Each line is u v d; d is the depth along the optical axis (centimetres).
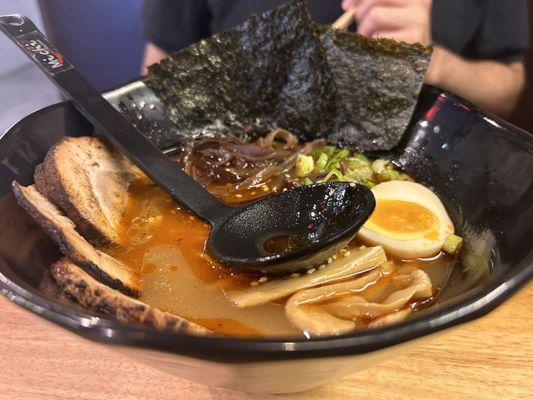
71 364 17
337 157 24
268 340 10
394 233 19
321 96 25
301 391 16
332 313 16
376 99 24
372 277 17
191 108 25
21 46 21
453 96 22
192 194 19
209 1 42
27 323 18
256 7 39
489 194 18
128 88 24
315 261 17
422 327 10
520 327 18
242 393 16
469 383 16
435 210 20
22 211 16
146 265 18
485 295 11
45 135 20
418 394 16
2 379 16
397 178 22
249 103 26
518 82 39
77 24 51
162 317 12
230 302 16
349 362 11
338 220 17
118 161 22
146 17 43
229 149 23
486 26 39
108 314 13
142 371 17
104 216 19
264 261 16
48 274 15
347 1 31
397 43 22
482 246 17
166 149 25
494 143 19
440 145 22
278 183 23
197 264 18
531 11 39
